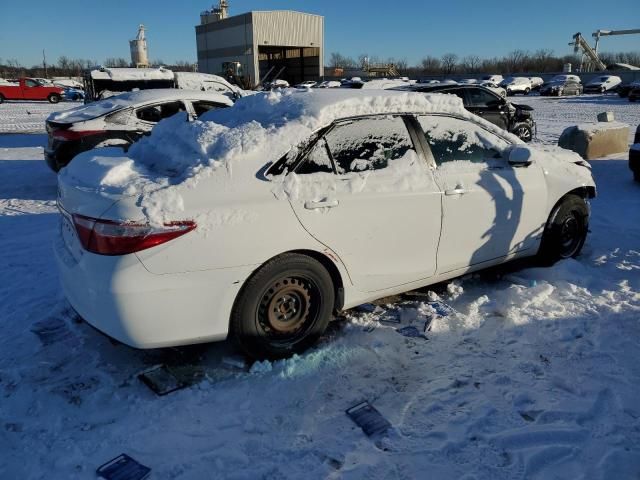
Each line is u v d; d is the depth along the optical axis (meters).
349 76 57.19
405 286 3.70
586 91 40.56
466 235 3.87
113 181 2.93
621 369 3.12
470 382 3.03
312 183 3.12
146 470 2.37
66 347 3.40
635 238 5.59
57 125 7.81
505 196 4.04
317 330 3.30
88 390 2.97
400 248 3.52
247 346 3.08
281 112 3.40
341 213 3.19
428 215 3.58
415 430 2.63
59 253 3.17
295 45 53.38
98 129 7.79
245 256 2.88
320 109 3.26
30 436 2.59
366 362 3.23
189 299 2.79
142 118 8.15
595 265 4.81
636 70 46.59
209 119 3.91
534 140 13.95
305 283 3.20
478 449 2.50
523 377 3.06
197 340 2.92
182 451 2.49
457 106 3.91
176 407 2.81
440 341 3.48
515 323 3.68
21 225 6.36
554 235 4.59
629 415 2.72
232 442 2.55
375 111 3.46
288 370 3.13
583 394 2.90
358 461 2.42
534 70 80.44
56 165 7.88
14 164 10.93
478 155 4.02
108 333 2.78
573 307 3.88
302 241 3.06
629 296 4.06
